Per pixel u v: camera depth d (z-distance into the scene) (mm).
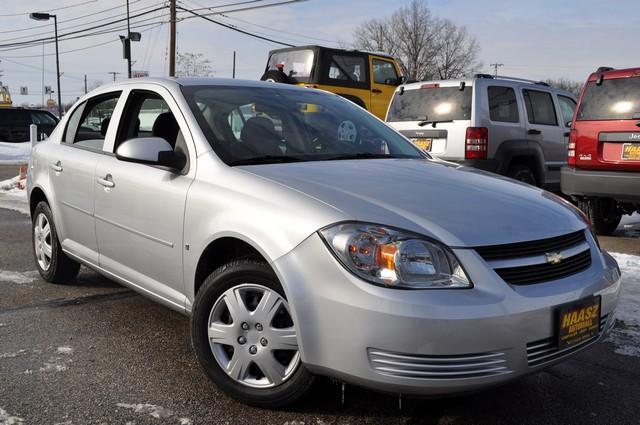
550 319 2605
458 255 2541
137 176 3643
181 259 3303
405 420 2879
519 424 2885
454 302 2438
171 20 27625
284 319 2838
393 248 2496
